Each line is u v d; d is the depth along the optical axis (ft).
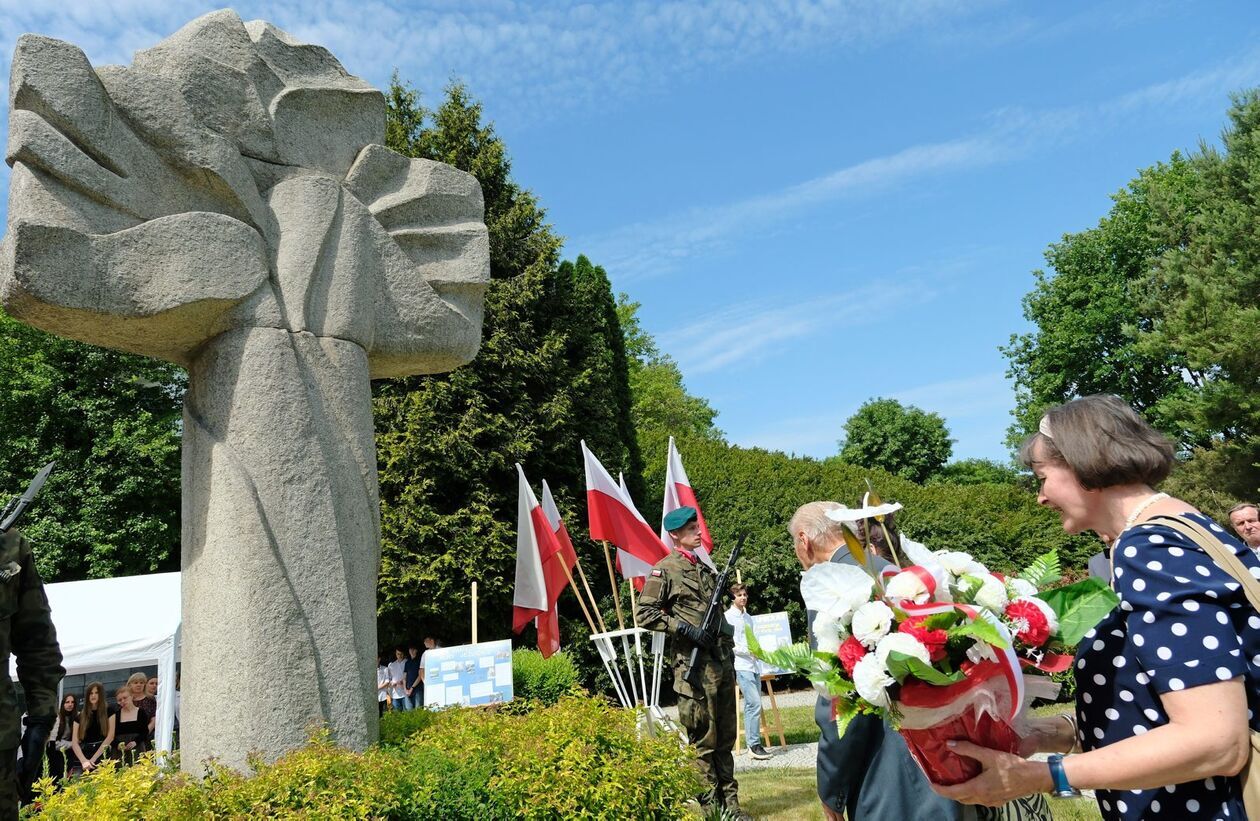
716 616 19.94
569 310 63.16
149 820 10.00
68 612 35.04
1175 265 76.64
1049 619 6.35
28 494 11.34
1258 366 67.56
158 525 65.51
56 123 11.47
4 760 10.25
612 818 11.85
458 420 54.19
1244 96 76.74
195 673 12.00
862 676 6.19
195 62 13.44
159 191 12.48
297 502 12.54
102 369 68.59
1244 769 5.53
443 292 15.81
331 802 10.40
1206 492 69.82
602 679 53.36
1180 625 5.63
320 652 12.34
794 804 21.22
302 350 13.25
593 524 25.48
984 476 164.25
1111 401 6.79
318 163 14.75
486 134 64.44
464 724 13.92
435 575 50.11
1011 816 8.64
